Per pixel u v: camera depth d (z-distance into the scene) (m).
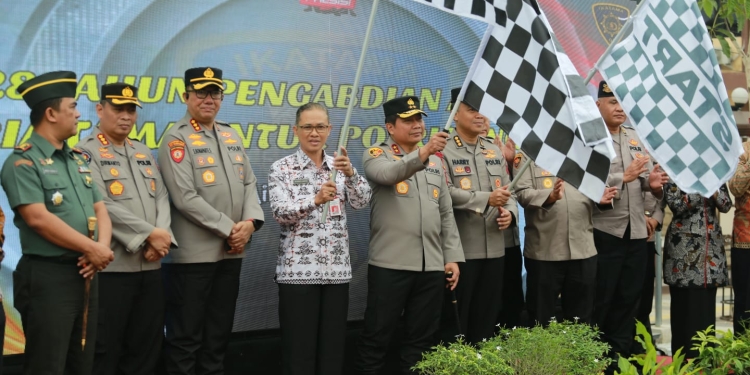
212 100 4.49
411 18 5.50
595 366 4.16
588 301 5.33
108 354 4.14
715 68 4.53
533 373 4.02
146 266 4.23
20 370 4.35
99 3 4.57
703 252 5.47
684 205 5.47
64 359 3.73
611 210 5.49
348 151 5.28
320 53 5.18
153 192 4.32
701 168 4.56
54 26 4.45
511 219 5.17
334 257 4.60
